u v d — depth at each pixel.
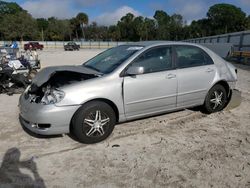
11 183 3.49
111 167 3.87
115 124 5.00
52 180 3.56
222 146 4.51
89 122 4.48
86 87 4.44
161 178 3.61
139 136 4.89
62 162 4.00
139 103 4.93
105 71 4.91
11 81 8.46
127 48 5.45
